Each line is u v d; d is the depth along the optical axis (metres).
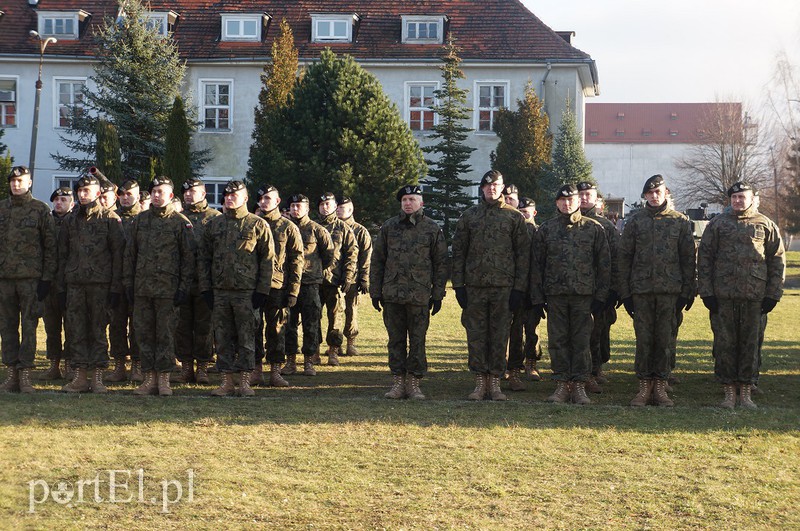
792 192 52.50
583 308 9.47
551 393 10.24
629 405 9.37
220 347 9.58
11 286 9.52
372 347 14.41
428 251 9.62
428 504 5.75
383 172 29.31
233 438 7.34
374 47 37.72
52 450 6.80
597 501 5.88
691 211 31.25
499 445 7.24
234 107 37.38
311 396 9.63
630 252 9.56
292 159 29.69
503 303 9.58
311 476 6.31
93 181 9.70
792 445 7.41
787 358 13.32
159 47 32.62
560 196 9.53
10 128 36.84
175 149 28.70
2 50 36.72
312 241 11.59
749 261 9.22
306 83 30.00
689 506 5.79
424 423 8.04
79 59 36.41
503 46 37.53
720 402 9.60
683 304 9.54
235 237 9.50
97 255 9.65
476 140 37.50
